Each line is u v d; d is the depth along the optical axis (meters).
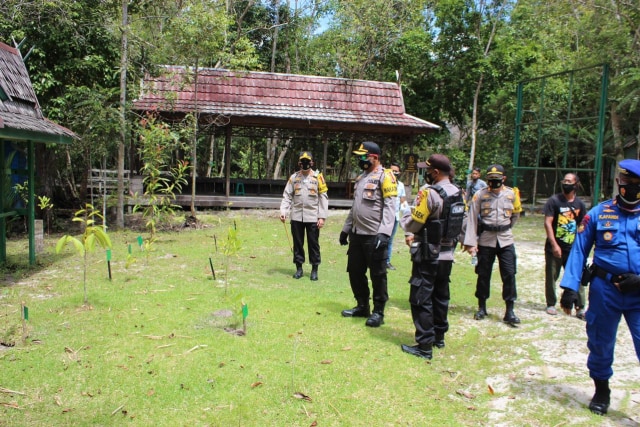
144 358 4.27
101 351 4.40
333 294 6.63
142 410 3.49
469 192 10.98
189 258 8.61
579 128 21.33
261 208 16.39
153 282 6.84
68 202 15.80
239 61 14.76
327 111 16.91
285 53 25.50
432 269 4.59
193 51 13.38
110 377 3.93
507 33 22.33
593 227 3.73
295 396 3.72
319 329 5.17
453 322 5.79
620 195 3.58
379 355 4.56
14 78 7.59
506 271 5.75
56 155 13.37
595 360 3.67
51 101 11.85
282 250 9.80
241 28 23.20
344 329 5.21
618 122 18.81
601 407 3.67
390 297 6.75
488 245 5.81
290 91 17.11
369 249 5.35
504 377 4.29
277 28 24.48
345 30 22.88
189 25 13.15
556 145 22.52
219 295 6.24
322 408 3.58
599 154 13.03
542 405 3.79
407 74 23.34
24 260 8.16
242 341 4.72
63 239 5.00
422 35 22.67
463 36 22.55
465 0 22.14
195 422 3.36
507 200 5.76
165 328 5.00
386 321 5.57
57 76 12.04
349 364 4.32
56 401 3.56
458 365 4.51
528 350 4.93
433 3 24.56
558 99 21.30
